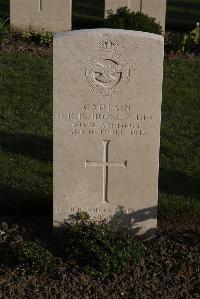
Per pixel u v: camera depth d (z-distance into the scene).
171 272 2.61
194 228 2.94
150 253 2.72
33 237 2.81
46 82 4.33
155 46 2.60
